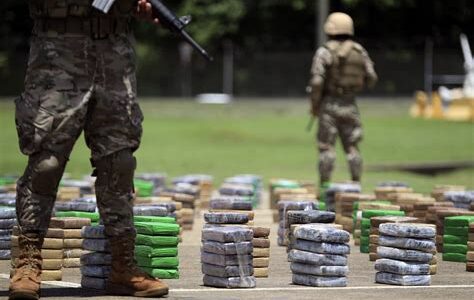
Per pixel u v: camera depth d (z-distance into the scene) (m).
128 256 9.27
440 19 63.81
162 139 37.88
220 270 9.84
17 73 59.84
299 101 56.50
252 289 9.81
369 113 49.91
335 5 61.25
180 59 60.00
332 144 19.33
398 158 32.31
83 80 9.00
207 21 61.97
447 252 12.29
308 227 10.14
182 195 15.34
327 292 9.69
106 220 9.24
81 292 9.47
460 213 13.04
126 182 9.22
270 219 16.94
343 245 10.05
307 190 17.17
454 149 35.72
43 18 9.02
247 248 9.89
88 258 9.68
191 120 46.28
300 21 63.59
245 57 59.75
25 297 8.77
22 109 9.01
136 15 9.84
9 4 60.59
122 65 9.12
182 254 12.58
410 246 10.27
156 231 10.31
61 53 8.97
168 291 9.27
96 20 9.00
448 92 51.12
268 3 62.72
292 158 32.44
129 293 9.22
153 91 60.16
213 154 33.22
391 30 63.47
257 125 43.16
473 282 10.59
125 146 9.16
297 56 59.56
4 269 11.04
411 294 9.67
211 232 9.93
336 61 19.11
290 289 9.84
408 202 14.94
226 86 59.75
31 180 9.02
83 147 33.22
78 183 17.52
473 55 60.66
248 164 30.47
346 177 25.72
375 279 10.44
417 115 49.03
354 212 14.41
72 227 11.16
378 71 59.44
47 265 10.44
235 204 12.70
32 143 8.97
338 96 19.22
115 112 9.09
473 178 27.16
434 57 59.31
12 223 11.75
